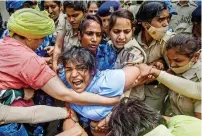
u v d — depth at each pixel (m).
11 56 1.61
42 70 1.61
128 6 3.21
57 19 2.78
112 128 1.23
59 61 1.77
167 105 2.11
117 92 1.71
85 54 1.66
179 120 1.45
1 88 1.60
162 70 1.95
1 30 2.34
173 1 3.42
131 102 1.31
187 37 1.74
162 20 1.93
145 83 1.99
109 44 2.02
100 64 1.93
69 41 2.47
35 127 1.79
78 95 1.66
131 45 1.94
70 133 1.66
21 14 1.62
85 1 2.76
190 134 1.36
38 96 1.81
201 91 1.77
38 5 2.83
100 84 1.70
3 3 3.22
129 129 1.20
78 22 2.42
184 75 1.83
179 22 3.23
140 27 2.07
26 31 1.60
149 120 1.23
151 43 2.03
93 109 1.69
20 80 1.62
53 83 1.63
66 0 2.44
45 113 1.67
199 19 2.16
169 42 1.77
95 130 1.74
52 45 2.50
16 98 1.64
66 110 1.74
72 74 1.63
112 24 1.91
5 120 1.60
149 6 1.92
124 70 1.78
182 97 1.89
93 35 1.95
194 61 1.78
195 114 1.86
